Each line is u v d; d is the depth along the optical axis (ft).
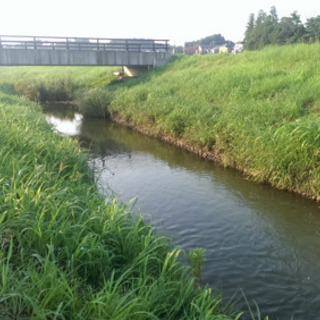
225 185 29.84
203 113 42.39
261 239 20.92
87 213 15.96
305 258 18.92
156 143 46.11
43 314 9.42
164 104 49.57
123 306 10.34
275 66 55.88
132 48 89.66
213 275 17.35
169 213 24.63
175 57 93.97
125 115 58.23
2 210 13.93
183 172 33.76
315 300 15.61
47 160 23.47
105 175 33.27
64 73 108.78
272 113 35.81
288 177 27.27
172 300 12.32
